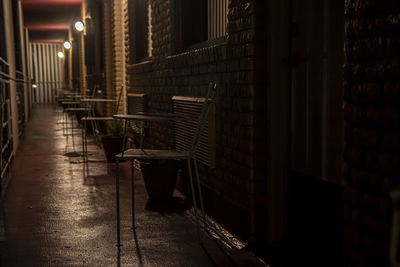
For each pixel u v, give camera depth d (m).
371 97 1.77
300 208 2.78
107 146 6.12
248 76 2.90
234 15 3.09
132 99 6.32
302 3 2.68
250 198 2.94
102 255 2.80
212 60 3.45
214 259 2.73
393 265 0.93
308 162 2.67
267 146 2.91
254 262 2.67
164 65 4.80
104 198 4.21
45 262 2.70
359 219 1.85
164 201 4.08
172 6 4.48
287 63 2.84
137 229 3.30
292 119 2.84
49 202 4.08
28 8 13.37
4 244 3.01
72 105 14.35
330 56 2.43
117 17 7.89
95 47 10.27
